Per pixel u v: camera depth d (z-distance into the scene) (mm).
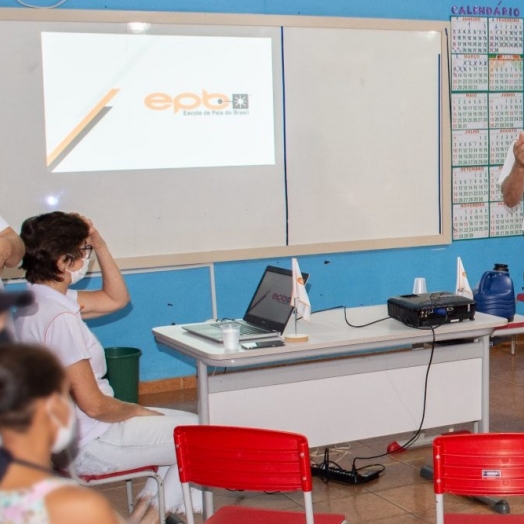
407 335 3213
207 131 5078
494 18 5848
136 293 5078
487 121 5910
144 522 2861
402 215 5637
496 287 3834
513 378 5312
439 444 2051
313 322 3461
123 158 4914
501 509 3338
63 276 2666
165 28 4926
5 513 1115
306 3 5305
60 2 4734
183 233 5086
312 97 5301
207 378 3074
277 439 2094
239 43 5094
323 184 5387
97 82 4816
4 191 4672
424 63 5578
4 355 1142
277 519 2314
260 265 5355
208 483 2215
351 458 4020
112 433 2707
